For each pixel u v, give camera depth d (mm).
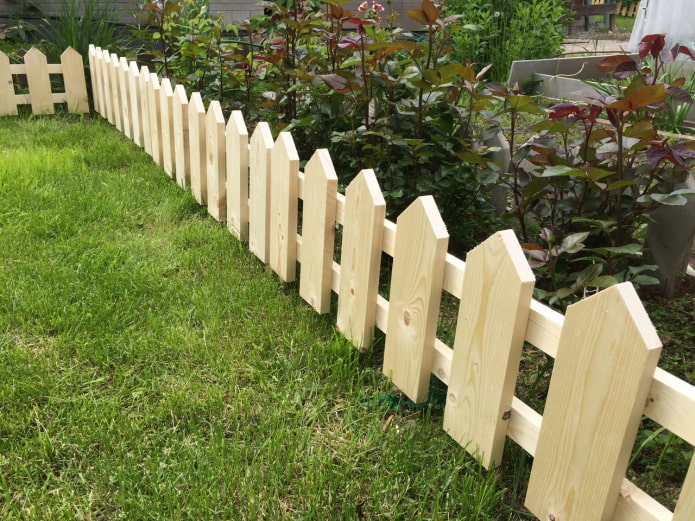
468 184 3242
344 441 2041
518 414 1745
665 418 1321
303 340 2527
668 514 1379
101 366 2357
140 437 2004
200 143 3758
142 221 3701
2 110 6203
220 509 1754
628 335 1327
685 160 2482
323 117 3479
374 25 3365
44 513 1724
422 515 1767
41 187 4090
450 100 3205
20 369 2275
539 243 3027
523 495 1872
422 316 1997
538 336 1625
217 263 3197
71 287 2852
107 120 6363
